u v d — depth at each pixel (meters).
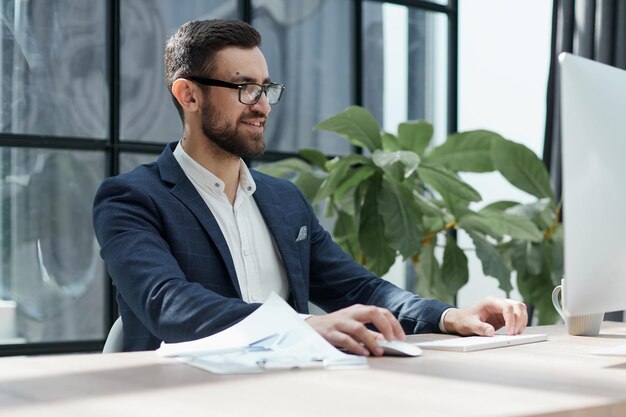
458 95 4.51
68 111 3.64
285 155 4.06
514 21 5.53
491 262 3.48
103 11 3.70
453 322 1.81
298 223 2.24
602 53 4.28
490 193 5.28
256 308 1.56
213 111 2.11
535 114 5.78
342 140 4.21
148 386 1.14
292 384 1.15
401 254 3.32
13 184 3.55
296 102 4.09
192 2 3.87
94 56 3.69
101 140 3.69
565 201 1.39
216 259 2.04
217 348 1.39
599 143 1.43
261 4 4.02
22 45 3.57
